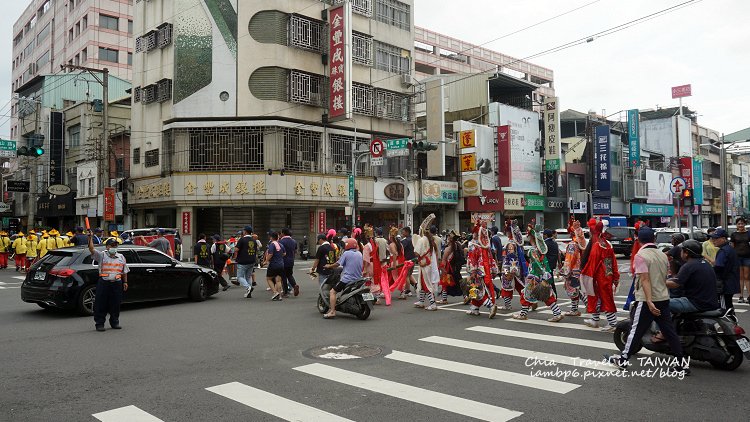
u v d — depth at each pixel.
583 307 11.28
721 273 9.51
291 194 26.22
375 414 4.78
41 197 39.81
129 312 11.00
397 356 6.97
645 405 4.98
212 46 26.91
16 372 6.30
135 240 21.86
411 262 12.77
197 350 7.41
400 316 10.28
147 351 7.37
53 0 56.62
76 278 10.54
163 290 11.88
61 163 38.34
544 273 9.45
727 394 5.31
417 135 34.75
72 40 51.38
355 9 30.08
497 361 6.68
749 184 72.69
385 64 31.91
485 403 5.06
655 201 48.84
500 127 34.75
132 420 4.68
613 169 43.88
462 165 33.72
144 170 29.41
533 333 8.48
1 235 23.19
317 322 9.63
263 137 26.39
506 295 10.64
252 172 25.94
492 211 34.19
